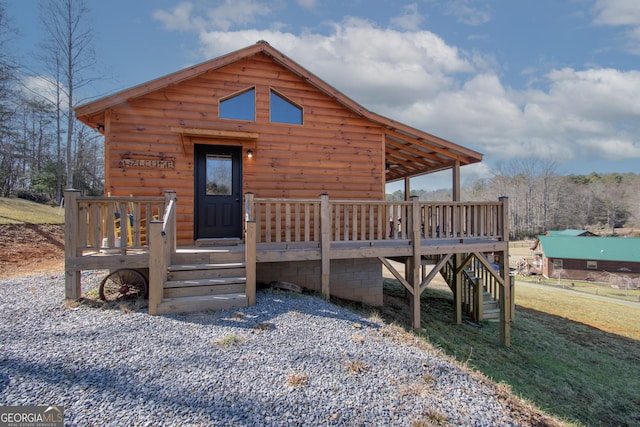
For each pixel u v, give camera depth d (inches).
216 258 197.2
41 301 170.7
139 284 194.2
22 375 98.3
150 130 235.1
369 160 283.4
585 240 1021.2
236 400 92.6
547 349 276.8
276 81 263.3
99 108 221.3
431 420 90.6
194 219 244.2
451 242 242.8
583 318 423.5
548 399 187.0
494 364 218.2
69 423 79.9
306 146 268.5
